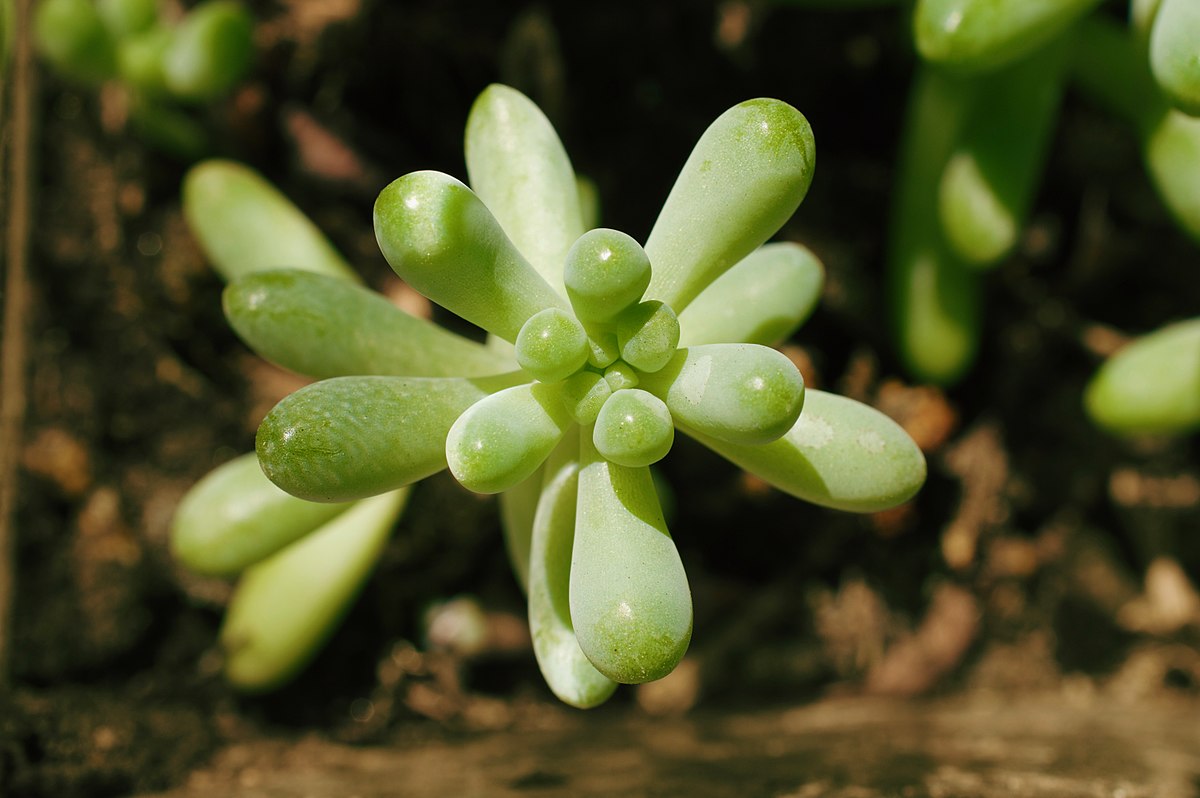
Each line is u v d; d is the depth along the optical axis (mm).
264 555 266
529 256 243
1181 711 314
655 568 228
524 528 255
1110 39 285
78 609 300
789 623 336
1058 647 340
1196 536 347
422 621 316
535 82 314
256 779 278
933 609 334
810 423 239
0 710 271
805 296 248
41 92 308
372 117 327
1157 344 296
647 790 257
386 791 263
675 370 233
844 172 337
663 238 237
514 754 284
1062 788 255
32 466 304
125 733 279
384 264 321
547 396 236
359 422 229
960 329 303
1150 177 282
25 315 283
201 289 315
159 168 317
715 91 330
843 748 277
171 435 313
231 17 297
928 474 332
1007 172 281
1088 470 342
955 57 255
